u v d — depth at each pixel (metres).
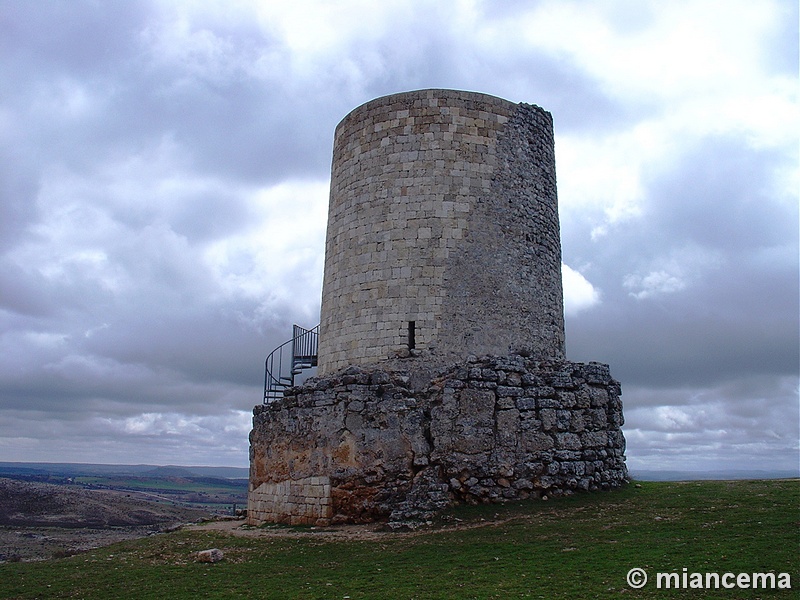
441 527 21.25
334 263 29.42
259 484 27.22
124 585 17.00
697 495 23.20
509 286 27.91
